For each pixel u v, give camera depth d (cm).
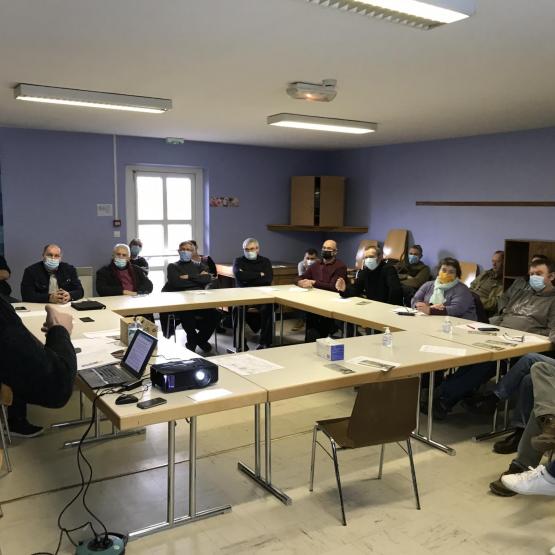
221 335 660
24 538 244
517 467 295
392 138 688
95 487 289
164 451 334
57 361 185
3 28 279
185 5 247
